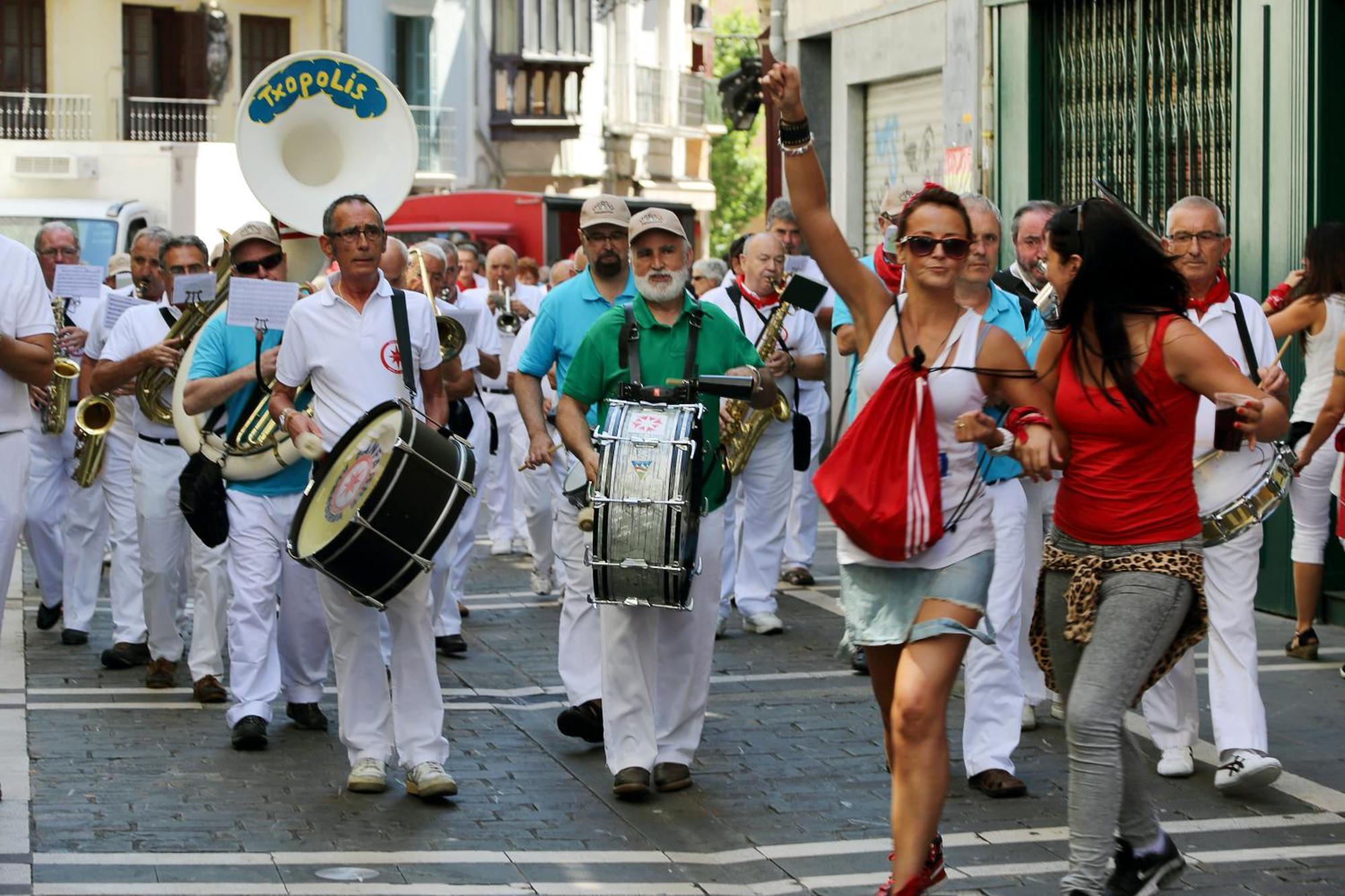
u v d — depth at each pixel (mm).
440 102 42625
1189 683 8109
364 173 11062
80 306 11641
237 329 8695
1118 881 6398
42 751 8539
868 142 18172
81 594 11297
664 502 7359
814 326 11422
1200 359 6031
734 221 64000
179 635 10109
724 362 7996
